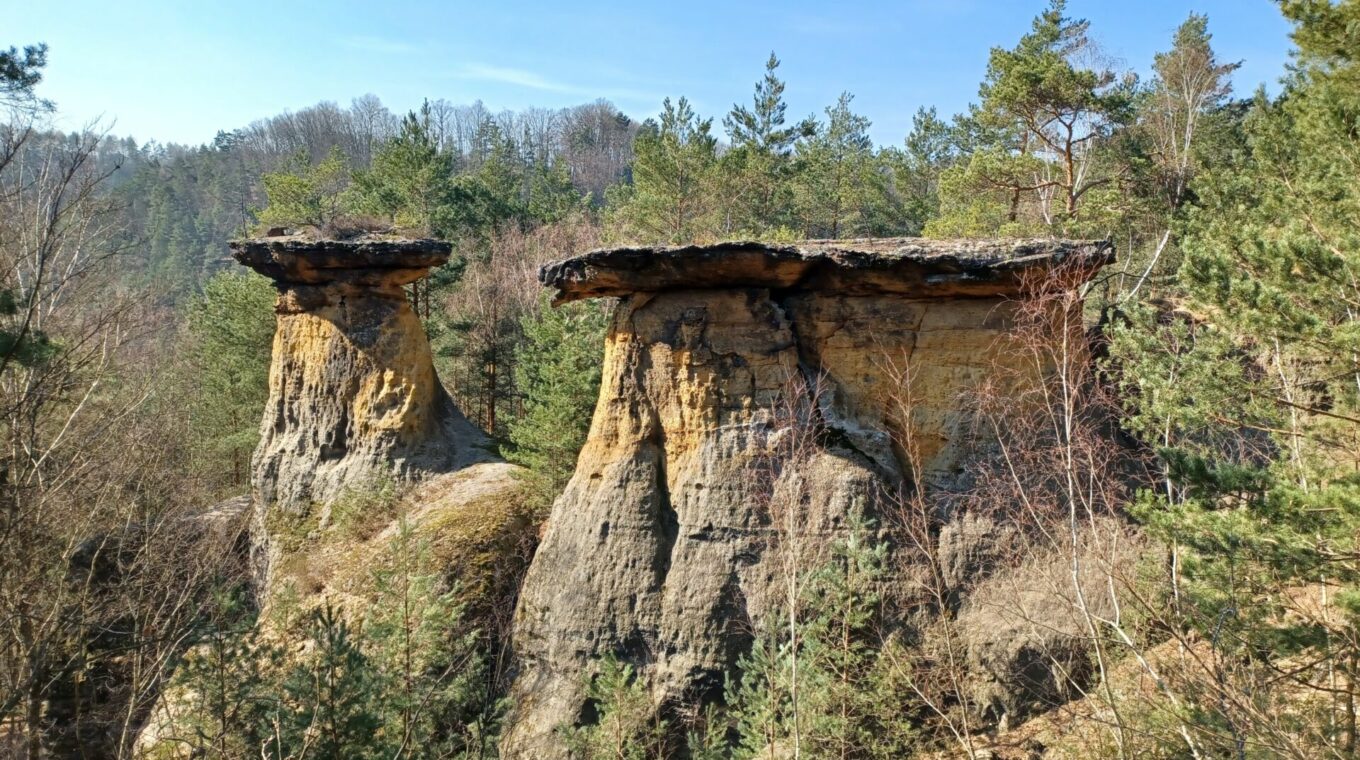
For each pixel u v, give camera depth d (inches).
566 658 738.8
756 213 1665.8
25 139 570.3
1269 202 543.8
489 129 3516.2
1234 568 438.3
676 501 737.6
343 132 4104.3
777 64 1643.7
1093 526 536.1
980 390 659.4
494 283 1603.1
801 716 542.6
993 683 617.0
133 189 3646.7
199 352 1686.8
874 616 650.8
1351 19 445.1
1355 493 380.8
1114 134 1336.1
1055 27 1223.5
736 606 696.4
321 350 1074.7
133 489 930.7
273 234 1120.2
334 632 525.7
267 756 468.1
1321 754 440.5
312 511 1053.8
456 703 624.7
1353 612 392.2
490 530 904.3
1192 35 1536.7
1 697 698.2
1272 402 542.6
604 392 781.3
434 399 1111.0
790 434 704.4
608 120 4323.3
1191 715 464.8
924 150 2138.3
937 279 663.1
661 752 627.5
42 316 727.1
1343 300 425.4
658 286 738.2
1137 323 650.8
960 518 668.1
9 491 671.1
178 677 596.7
